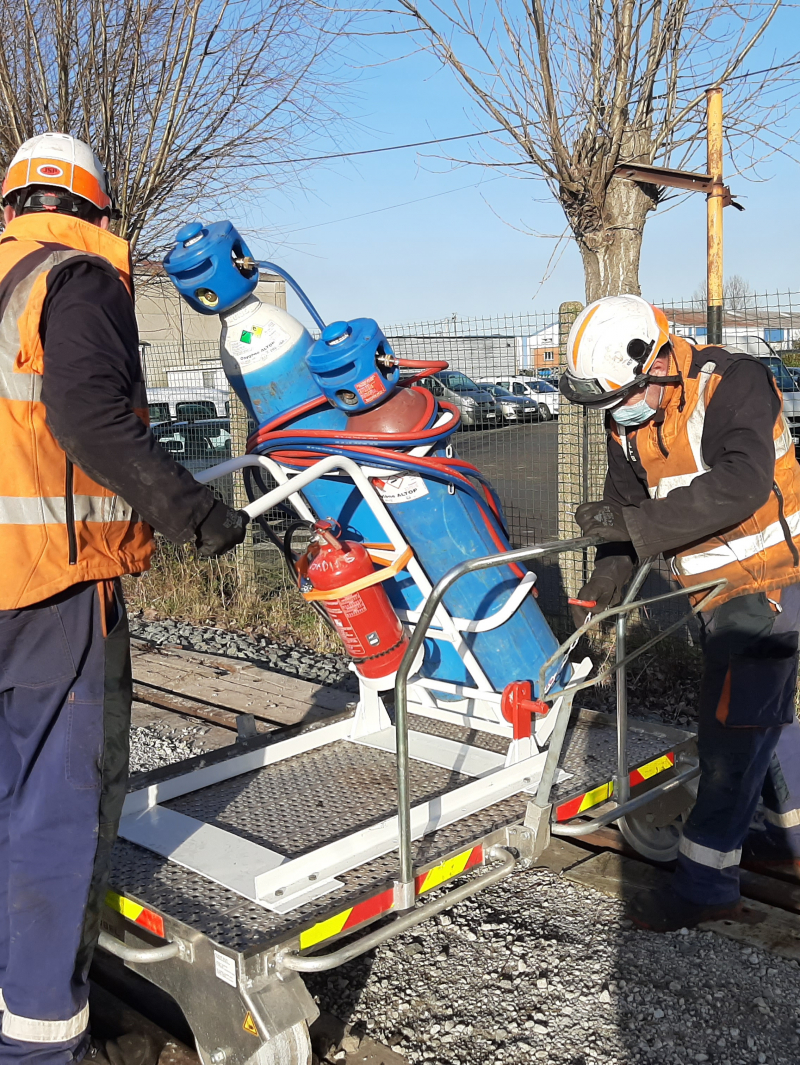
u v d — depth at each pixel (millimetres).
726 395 2682
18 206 2326
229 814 2963
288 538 3281
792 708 2936
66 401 1953
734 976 2762
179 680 5773
